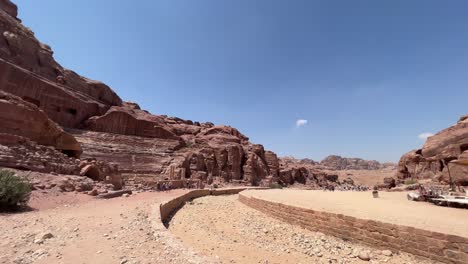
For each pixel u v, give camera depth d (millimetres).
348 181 106375
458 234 7871
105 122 54438
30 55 48156
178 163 54000
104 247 6863
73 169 22641
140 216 11695
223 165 65062
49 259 5840
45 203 13930
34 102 43219
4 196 11328
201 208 22375
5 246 6504
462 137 38312
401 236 9250
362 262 9039
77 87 56781
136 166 48969
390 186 49875
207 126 94938
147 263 5723
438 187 30828
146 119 62781
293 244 11461
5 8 52312
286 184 79125
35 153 20219
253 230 14109
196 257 6145
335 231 11984
